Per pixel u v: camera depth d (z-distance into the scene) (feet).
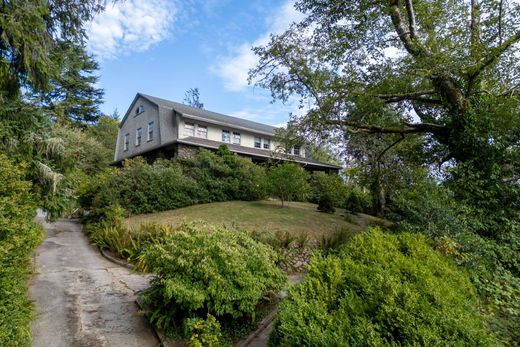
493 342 6.39
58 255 23.34
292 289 8.13
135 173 38.14
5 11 12.41
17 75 14.76
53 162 16.25
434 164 28.30
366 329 5.71
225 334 10.83
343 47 24.34
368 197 45.27
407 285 7.49
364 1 23.90
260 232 23.44
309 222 32.19
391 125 27.50
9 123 14.05
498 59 19.44
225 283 10.77
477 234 17.20
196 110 58.13
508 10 20.03
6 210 9.50
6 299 8.31
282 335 6.95
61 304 13.83
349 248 11.17
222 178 45.19
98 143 67.10
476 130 20.33
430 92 23.41
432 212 16.94
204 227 13.64
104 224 28.73
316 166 65.31
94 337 10.98
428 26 24.04
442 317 6.17
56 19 15.90
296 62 25.45
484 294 12.01
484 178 20.15
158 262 11.81
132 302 14.37
